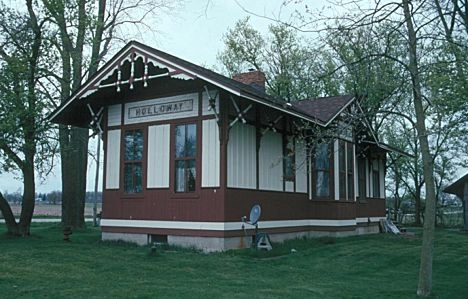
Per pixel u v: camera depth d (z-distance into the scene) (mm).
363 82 10242
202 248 14367
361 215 22188
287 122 17719
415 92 9438
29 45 17016
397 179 38938
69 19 18219
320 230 18641
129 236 16016
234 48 38656
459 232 26125
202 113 14891
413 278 11406
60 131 18844
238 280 10297
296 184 18062
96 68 21828
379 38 9438
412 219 39312
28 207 17234
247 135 15547
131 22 24828
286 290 9461
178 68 14078
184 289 9086
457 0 9516
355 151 20375
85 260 11852
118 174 16578
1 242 15258
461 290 10211
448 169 37625
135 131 16375
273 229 16438
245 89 14195
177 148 15328
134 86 16078
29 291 8680
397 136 34406
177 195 15055
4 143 15711
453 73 11047
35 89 16828
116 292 8688
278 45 35719
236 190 14711
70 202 22891
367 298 9148
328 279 11008
